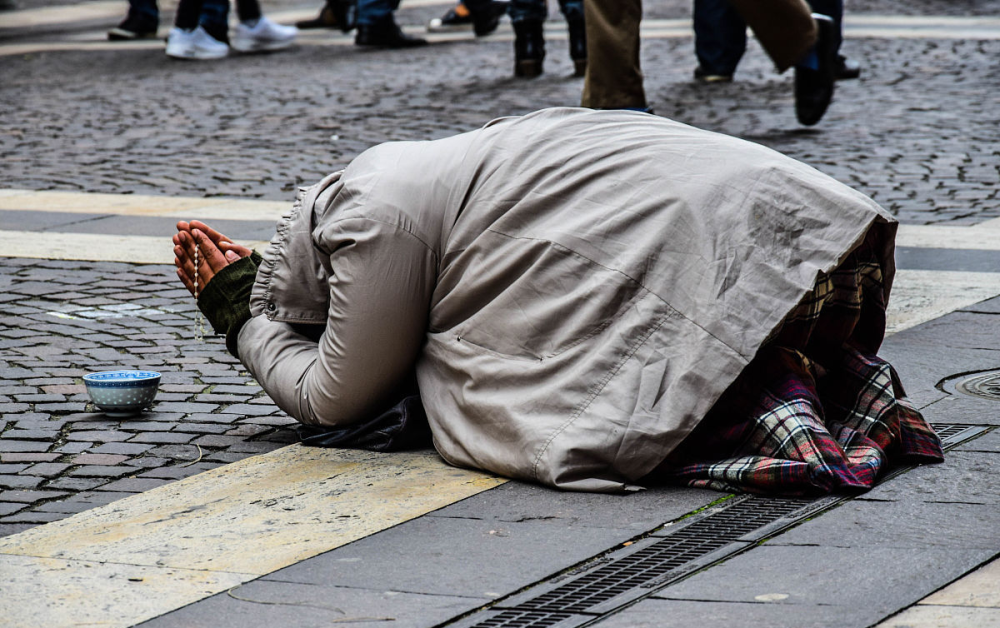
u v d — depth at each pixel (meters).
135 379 5.03
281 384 4.70
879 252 4.39
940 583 3.24
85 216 8.84
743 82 14.06
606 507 3.93
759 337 3.95
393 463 4.46
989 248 7.45
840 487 3.95
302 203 4.62
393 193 4.38
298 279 4.62
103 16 24.45
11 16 24.31
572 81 14.42
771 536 3.62
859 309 4.31
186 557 3.62
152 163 10.69
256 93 14.34
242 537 3.77
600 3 10.08
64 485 4.32
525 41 14.79
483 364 4.30
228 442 4.77
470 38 19.16
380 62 16.61
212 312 4.90
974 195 8.82
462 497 4.07
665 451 4.00
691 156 4.20
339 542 3.71
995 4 21.62
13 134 12.14
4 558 3.65
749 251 4.03
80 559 3.63
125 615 3.24
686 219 4.09
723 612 3.12
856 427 4.26
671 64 15.59
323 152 10.94
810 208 4.10
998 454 4.27
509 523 3.82
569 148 4.34
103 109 13.54
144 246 8.00
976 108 12.13
